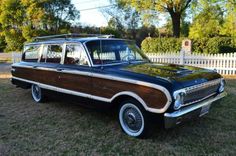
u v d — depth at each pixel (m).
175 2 18.83
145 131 4.16
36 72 6.38
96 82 4.70
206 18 20.84
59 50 5.72
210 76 4.54
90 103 4.93
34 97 6.88
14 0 27.06
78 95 5.13
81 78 5.00
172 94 3.69
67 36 6.06
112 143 4.19
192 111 3.98
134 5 20.23
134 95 4.10
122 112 4.50
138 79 4.06
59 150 3.99
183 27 29.55
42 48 6.35
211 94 4.56
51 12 29.92
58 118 5.46
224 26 21.81
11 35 27.81
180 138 4.30
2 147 4.13
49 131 4.75
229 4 19.38
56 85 5.72
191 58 12.31
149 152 3.86
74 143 4.22
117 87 4.34
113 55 5.21
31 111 6.00
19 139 4.42
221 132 4.53
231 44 16.12
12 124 5.15
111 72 4.51
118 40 5.57
